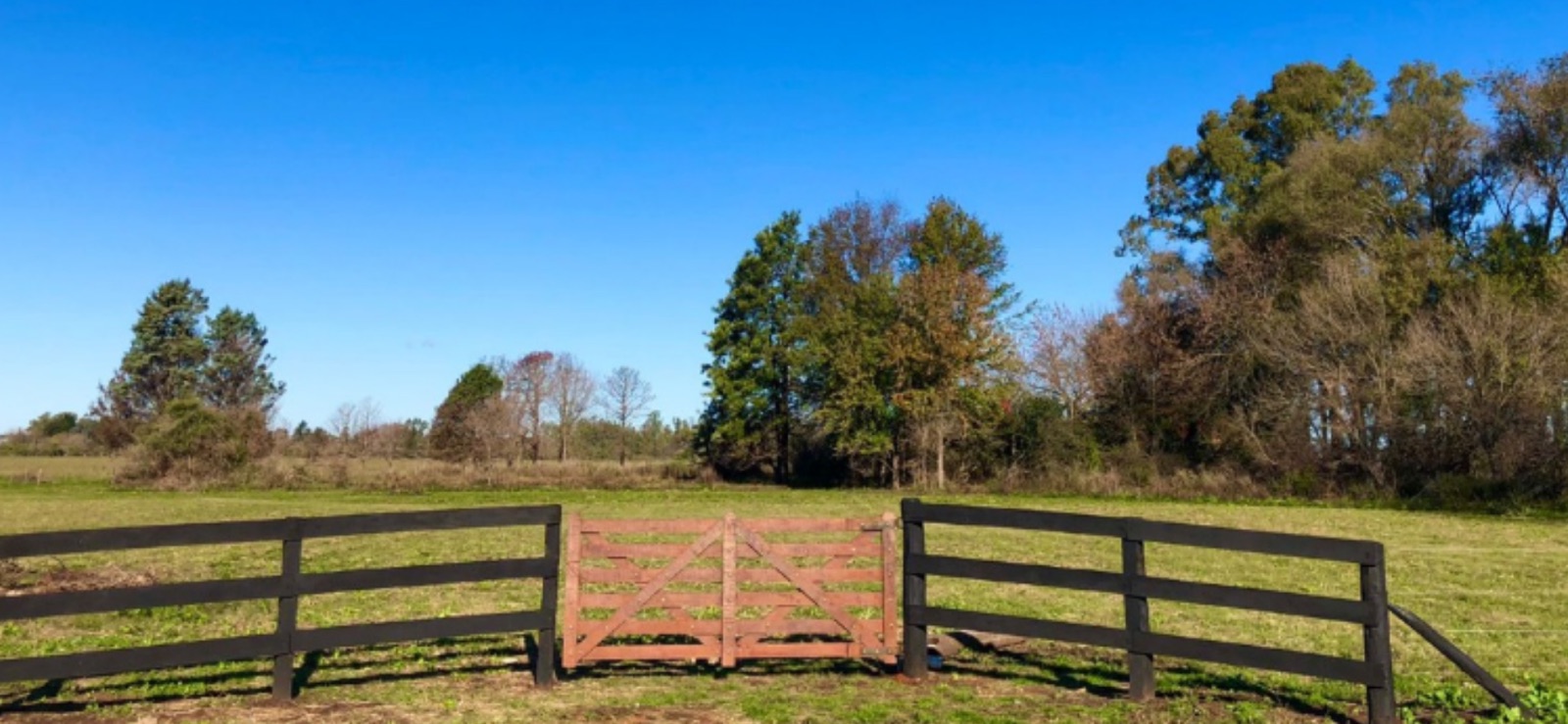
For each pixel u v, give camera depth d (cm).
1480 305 3528
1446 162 4181
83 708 877
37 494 4322
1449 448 3653
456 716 863
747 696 932
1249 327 4341
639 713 875
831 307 5434
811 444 5225
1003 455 4778
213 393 8000
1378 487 3794
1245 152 5547
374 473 4675
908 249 5653
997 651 1124
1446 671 1054
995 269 5397
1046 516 944
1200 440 4612
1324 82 5384
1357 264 4050
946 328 4694
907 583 1002
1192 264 5447
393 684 973
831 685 974
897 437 4909
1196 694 946
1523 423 3391
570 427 5972
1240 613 1383
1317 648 1170
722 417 5444
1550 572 1819
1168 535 897
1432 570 1845
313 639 898
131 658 834
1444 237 4034
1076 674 1021
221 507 3484
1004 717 862
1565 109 3703
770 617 1004
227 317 8206
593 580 991
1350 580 1731
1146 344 4741
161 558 1930
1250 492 3953
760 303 5406
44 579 1619
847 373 4838
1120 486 4181
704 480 5222
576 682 981
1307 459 4003
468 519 942
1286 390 4166
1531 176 3891
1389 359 3800
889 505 3750
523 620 959
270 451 5534
